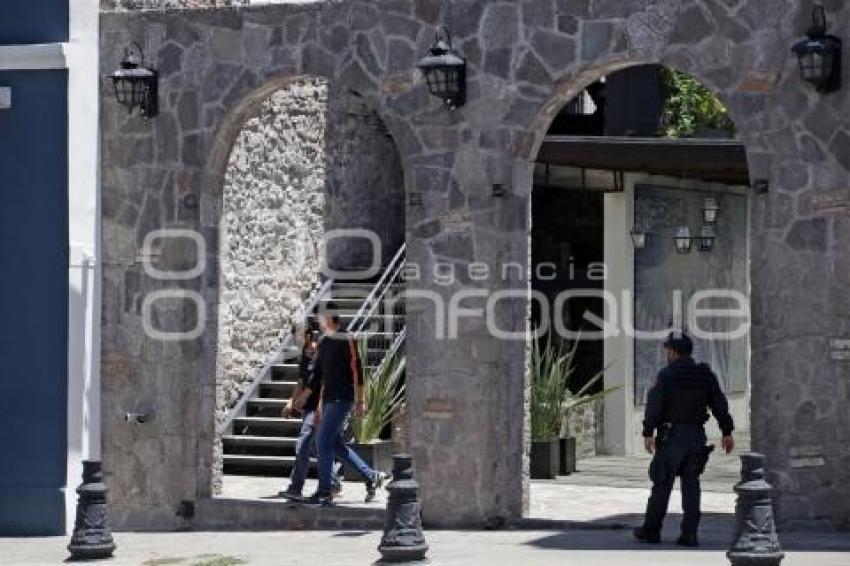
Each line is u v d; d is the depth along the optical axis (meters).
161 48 34.66
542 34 31.27
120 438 35.03
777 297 29.09
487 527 31.86
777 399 29.09
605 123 45.38
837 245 28.58
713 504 34.22
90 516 29.42
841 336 28.59
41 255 33.94
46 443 33.91
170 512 34.62
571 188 45.59
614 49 30.56
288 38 33.56
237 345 42.09
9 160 34.06
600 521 31.44
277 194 44.09
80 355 34.00
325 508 33.25
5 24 34.16
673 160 39.81
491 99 31.73
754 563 23.53
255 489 36.22
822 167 28.66
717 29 29.58
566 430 40.50
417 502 26.36
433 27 32.25
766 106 29.14
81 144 34.00
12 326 34.09
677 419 28.09
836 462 28.67
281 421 41.06
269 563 28.11
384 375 39.88
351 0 32.97
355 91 32.97
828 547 27.02
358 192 47.94
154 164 34.72
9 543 32.62
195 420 34.53
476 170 31.92
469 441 32.06
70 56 33.72
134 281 34.91
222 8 34.09
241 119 34.47
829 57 28.16
